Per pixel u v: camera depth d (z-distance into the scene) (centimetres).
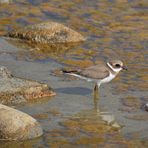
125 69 1853
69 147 1430
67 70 2036
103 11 2767
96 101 1770
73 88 1877
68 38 2403
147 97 1806
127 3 2888
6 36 2439
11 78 1802
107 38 2438
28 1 2858
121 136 1509
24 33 2417
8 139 1452
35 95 1759
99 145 1448
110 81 1950
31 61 2131
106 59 2181
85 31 2522
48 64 2108
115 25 2602
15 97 1720
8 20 2623
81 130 1541
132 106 1731
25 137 1462
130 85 1916
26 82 1789
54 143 1451
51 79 1947
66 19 2650
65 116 1641
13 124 1465
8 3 2817
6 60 2119
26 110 1670
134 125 1585
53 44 2370
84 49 2308
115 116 1653
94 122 1603
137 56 2216
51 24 2441
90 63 2136
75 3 2855
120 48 2312
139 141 1477
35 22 2603
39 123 1553
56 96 1794
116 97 1806
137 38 2434
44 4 2823
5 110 1493
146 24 2623
